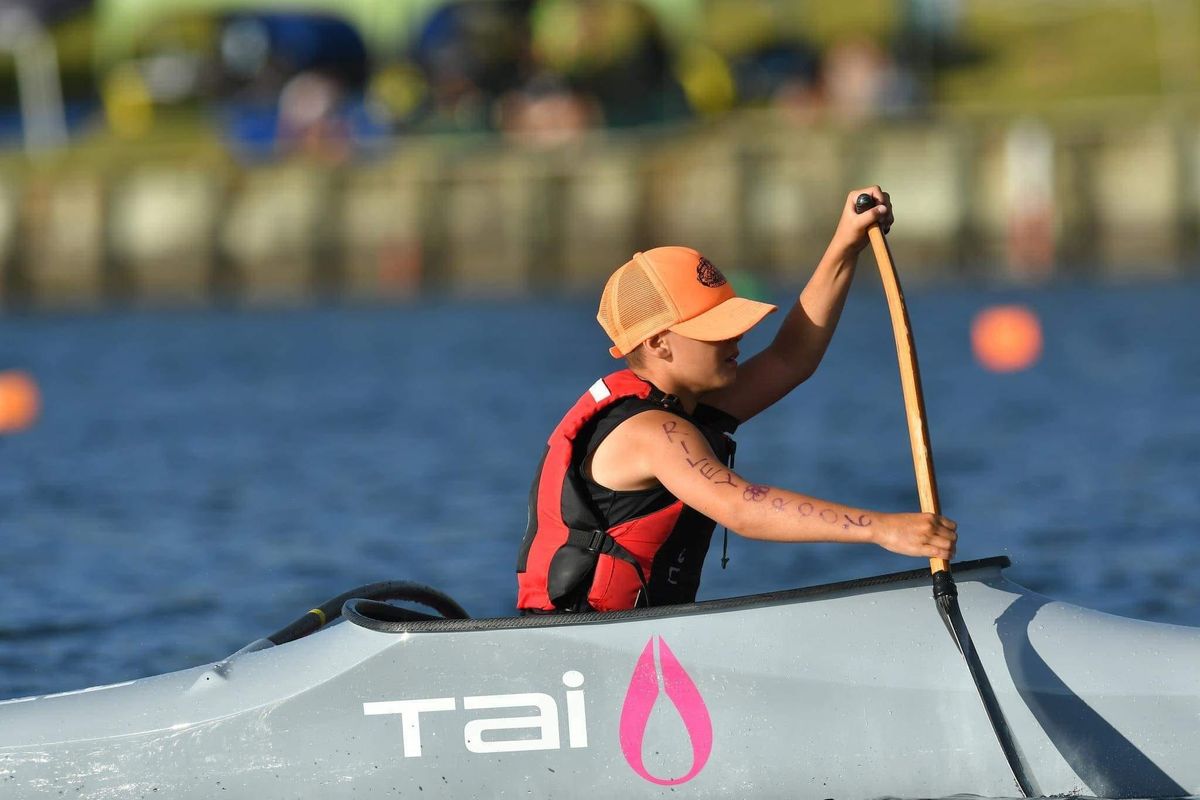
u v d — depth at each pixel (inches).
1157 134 4067.4
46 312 3986.2
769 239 4180.6
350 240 4306.1
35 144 4771.2
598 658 610.5
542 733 610.5
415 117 4525.1
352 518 1380.4
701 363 594.2
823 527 555.2
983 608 611.5
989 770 594.6
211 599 1097.4
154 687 646.5
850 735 599.2
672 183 4202.8
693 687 605.6
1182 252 4067.4
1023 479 1453.0
